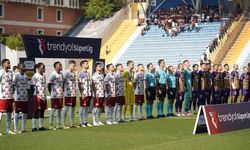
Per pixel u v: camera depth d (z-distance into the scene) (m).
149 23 58.41
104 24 60.91
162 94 22.66
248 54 47.19
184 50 52.06
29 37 21.50
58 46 22.61
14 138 16.08
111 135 16.56
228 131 16.72
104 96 19.98
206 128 16.69
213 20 54.91
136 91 21.48
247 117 17.94
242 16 52.75
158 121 20.81
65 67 48.28
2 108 17.23
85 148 13.97
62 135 16.70
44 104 18.25
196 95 24.14
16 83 17.52
